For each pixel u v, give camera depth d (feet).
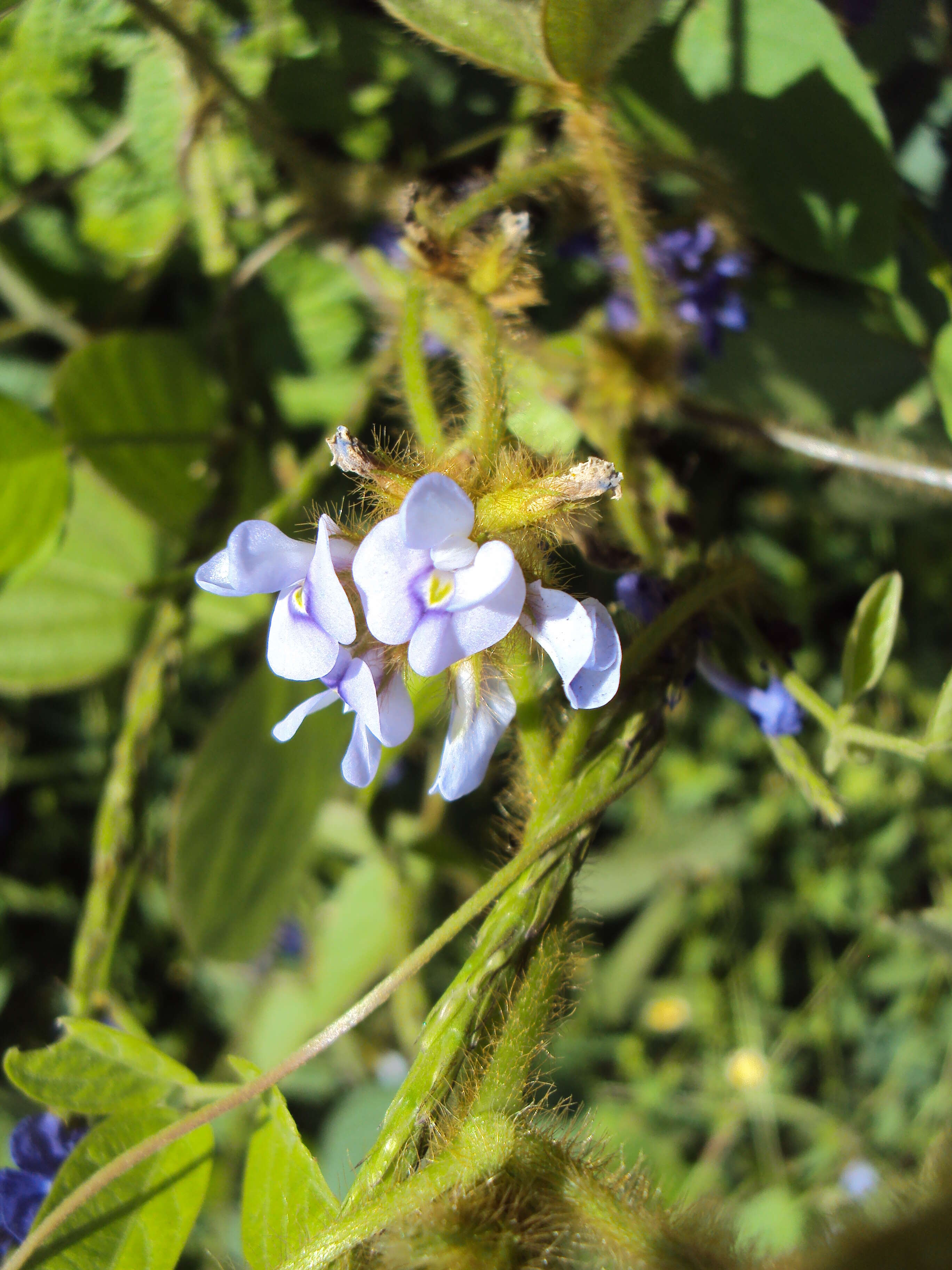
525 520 0.27
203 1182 0.32
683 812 0.67
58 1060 0.32
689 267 0.43
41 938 0.66
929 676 0.66
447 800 0.28
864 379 0.52
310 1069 0.64
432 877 0.58
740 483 0.62
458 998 0.29
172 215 0.51
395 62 0.49
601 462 0.27
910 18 0.48
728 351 0.51
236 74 0.47
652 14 0.33
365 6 0.48
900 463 0.43
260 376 0.53
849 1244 0.23
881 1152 0.67
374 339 0.53
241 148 0.49
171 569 0.51
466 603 0.26
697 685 0.65
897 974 0.70
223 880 0.45
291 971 0.62
